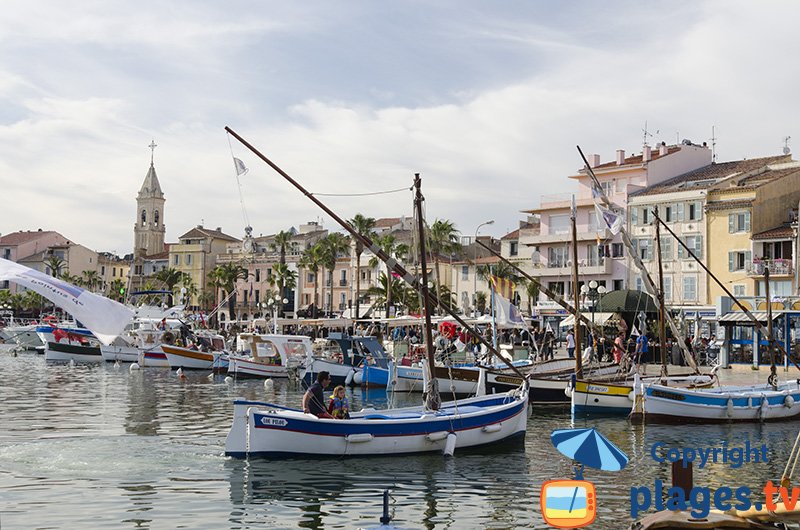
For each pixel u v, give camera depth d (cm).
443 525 1642
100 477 2039
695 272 7956
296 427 2252
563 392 3816
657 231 4041
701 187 8081
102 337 1803
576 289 3662
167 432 2831
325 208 2856
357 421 2295
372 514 1722
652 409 3138
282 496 1867
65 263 15338
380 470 2173
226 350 5981
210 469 2141
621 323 5294
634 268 8375
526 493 1923
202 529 1593
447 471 2178
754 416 3259
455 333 5241
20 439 2644
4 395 4159
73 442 2572
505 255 10138
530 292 8988
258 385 4966
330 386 5025
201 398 4106
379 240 9794
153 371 6059
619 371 4125
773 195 7706
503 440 2605
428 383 2588
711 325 7538
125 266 16188
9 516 1661
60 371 6006
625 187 8606
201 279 13812
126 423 3081
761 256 7494
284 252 12325
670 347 5756
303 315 9781
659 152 9200
